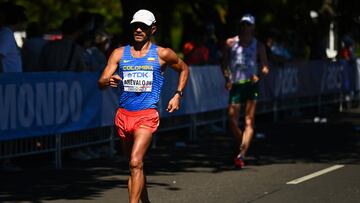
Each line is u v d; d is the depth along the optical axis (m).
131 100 15.05
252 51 22.70
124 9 29.78
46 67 23.19
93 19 24.94
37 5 60.53
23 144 20.81
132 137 15.29
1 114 19.55
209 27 33.91
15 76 19.98
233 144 27.73
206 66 30.20
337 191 18.34
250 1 39.47
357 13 42.16
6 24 21.36
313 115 39.19
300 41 44.03
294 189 18.67
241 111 32.62
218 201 17.20
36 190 18.47
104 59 24.52
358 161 23.45
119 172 21.27
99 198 17.52
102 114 23.62
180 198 17.56
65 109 21.88
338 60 42.84
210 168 22.19
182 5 46.31
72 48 23.03
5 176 20.45
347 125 34.16
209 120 30.73
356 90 45.16
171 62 15.22
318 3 41.31
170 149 26.33
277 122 35.53
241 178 20.36
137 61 15.05
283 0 40.56
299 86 38.12
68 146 22.50
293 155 24.86
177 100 15.43
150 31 15.09
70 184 19.33
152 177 20.55
